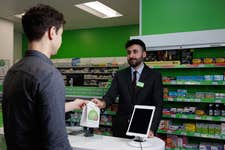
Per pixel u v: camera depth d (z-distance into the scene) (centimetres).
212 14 335
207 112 296
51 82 104
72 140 197
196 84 295
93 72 819
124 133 256
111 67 807
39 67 107
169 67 312
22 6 607
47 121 101
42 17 113
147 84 260
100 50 894
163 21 365
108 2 593
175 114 303
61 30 124
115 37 868
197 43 297
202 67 301
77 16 734
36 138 107
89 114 202
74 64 851
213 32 289
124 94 266
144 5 381
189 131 299
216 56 323
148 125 182
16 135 106
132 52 262
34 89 103
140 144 180
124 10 664
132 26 841
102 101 242
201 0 342
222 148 289
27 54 116
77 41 935
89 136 211
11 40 763
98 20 786
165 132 306
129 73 273
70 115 290
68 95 311
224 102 277
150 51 335
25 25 115
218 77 290
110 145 183
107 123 319
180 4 355
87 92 304
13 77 111
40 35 114
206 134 289
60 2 582
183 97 303
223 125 286
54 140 101
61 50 964
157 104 250
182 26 352
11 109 107
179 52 319
